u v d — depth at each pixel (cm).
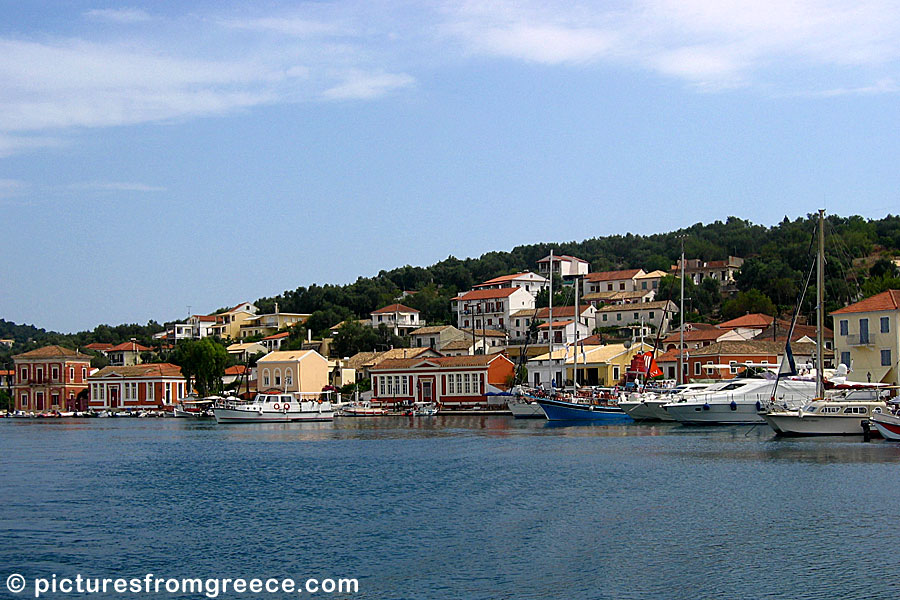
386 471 6838
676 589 3428
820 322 8881
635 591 3412
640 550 3984
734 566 3709
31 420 18288
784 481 5722
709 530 4338
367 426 13212
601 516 4716
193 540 4409
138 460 8125
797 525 4416
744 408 10688
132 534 4569
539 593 3412
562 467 6725
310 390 18975
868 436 8225
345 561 3934
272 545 4266
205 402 18775
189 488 6131
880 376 11656
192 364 19625
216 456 8431
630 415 12019
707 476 6038
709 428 10519
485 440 9556
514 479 6131
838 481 5672
